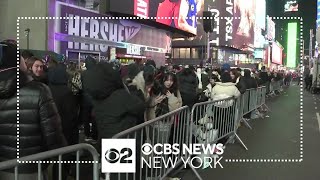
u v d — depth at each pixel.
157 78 6.62
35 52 10.82
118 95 4.39
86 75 4.51
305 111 18.59
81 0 21.95
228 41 64.12
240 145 9.48
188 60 57.84
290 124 13.55
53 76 5.68
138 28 28.97
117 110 4.35
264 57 88.69
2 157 3.67
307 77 42.03
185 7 37.06
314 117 16.06
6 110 3.57
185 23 37.19
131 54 27.55
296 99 27.33
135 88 6.09
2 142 3.64
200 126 7.52
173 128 6.07
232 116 9.54
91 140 7.29
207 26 18.61
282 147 9.35
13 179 3.50
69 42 20.52
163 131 5.51
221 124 8.88
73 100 5.91
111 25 24.83
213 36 60.47
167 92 6.47
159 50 33.53
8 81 3.48
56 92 5.63
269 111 18.19
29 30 18.89
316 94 35.50
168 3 32.41
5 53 3.48
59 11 19.81
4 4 19.45
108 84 4.35
